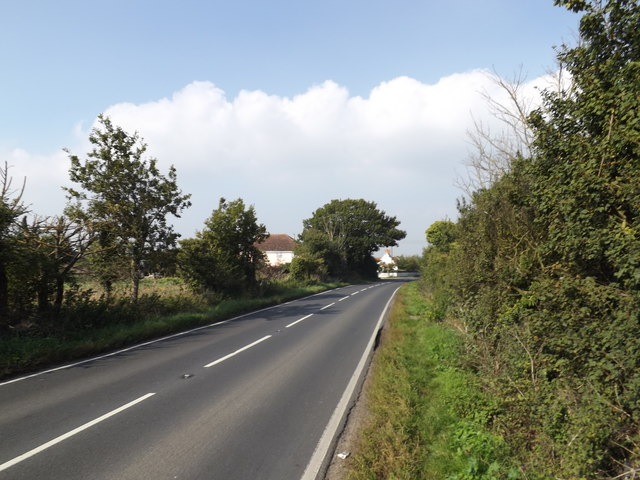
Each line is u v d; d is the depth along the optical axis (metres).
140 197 16.70
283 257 66.88
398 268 95.56
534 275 6.85
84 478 4.20
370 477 4.09
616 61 4.71
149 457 4.67
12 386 7.66
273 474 4.30
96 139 16.38
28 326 11.30
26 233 11.98
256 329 14.53
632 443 3.62
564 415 4.21
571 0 5.03
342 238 58.53
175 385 7.57
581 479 3.36
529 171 6.13
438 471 4.16
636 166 3.97
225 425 5.63
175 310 17.53
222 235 24.83
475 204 10.02
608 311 4.47
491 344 6.99
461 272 9.69
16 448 4.90
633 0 4.43
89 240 13.97
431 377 7.61
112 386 7.55
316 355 10.08
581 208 4.68
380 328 14.36
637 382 3.59
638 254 3.72
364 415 6.04
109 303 14.62
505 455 4.27
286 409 6.27
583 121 5.06
